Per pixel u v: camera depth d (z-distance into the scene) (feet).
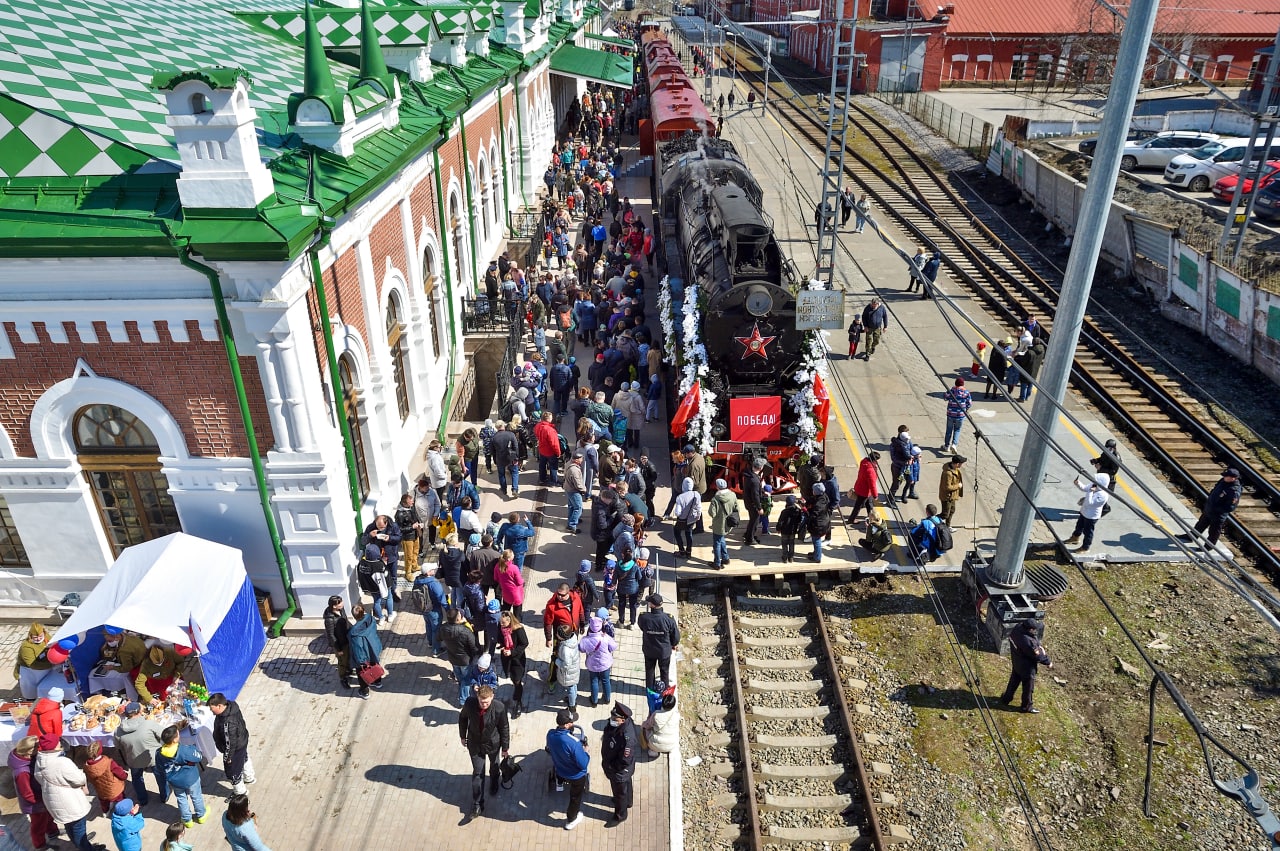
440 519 45.78
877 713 38.37
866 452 56.80
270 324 34.17
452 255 63.05
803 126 144.46
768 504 47.91
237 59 47.93
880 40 168.25
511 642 35.78
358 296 43.04
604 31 217.36
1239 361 67.51
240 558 36.29
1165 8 161.68
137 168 33.17
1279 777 34.63
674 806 32.55
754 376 51.72
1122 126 33.27
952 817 33.55
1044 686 39.65
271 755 34.14
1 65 34.30
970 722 37.83
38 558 40.37
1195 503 51.93
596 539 43.96
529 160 98.32
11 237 31.68
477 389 67.51
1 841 30.55
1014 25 171.53
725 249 54.90
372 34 47.65
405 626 41.29
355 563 41.42
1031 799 34.37
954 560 47.57
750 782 34.47
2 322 34.73
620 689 38.29
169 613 32.63
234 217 32.12
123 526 40.52
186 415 36.78
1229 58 161.99
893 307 78.74
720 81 180.24
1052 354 37.63
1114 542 48.57
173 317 34.63
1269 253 74.59
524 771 33.83
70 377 35.96
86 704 33.06
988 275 85.61
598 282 74.33
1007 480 53.93
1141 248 80.12
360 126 42.78
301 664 38.75
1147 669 40.22
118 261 33.14
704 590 46.55
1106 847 32.53
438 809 32.12
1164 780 34.94
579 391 53.26
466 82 68.44
